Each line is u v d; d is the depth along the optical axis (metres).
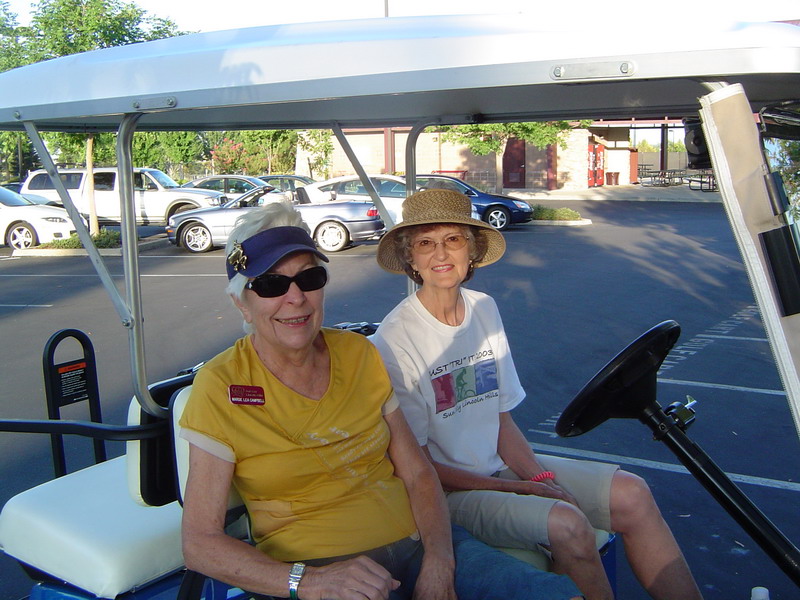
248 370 2.11
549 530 2.20
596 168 31.06
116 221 18.52
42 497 2.57
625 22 1.62
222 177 20.23
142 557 2.25
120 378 6.49
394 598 2.07
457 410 2.54
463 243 2.49
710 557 3.50
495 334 2.68
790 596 3.20
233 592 2.17
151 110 2.06
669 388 5.89
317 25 2.04
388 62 1.77
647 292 9.64
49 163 2.27
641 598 3.28
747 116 1.47
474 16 1.91
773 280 1.44
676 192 27.17
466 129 18.58
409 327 2.50
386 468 2.22
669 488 4.19
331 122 3.13
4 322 9.05
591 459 4.60
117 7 15.55
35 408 5.78
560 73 1.61
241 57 1.94
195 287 11.09
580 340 7.32
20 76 2.33
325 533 2.05
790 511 3.91
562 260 12.44
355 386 2.20
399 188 14.55
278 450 2.04
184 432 2.03
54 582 2.41
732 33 1.49
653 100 2.46
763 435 4.91
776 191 1.44
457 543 2.20
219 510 2.00
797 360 1.43
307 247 2.07
